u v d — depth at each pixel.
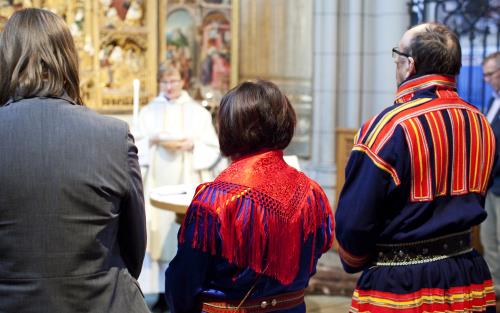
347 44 5.97
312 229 1.88
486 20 5.48
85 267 1.63
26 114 1.63
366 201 2.08
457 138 2.14
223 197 1.75
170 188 3.80
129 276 1.76
